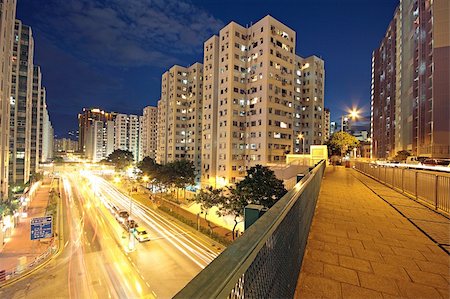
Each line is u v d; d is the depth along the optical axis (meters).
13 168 48.09
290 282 2.59
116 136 149.38
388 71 68.81
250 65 51.31
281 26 50.88
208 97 56.16
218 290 0.78
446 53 36.19
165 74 75.69
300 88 65.00
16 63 50.22
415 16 46.06
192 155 68.38
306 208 4.43
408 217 6.54
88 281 19.56
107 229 32.97
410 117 48.03
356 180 15.36
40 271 21.20
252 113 50.19
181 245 26.12
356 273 3.52
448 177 6.97
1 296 17.67
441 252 4.29
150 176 49.41
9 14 39.44
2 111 36.06
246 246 1.28
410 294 3.02
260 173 22.73
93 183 78.50
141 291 18.17
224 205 26.83
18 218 35.50
